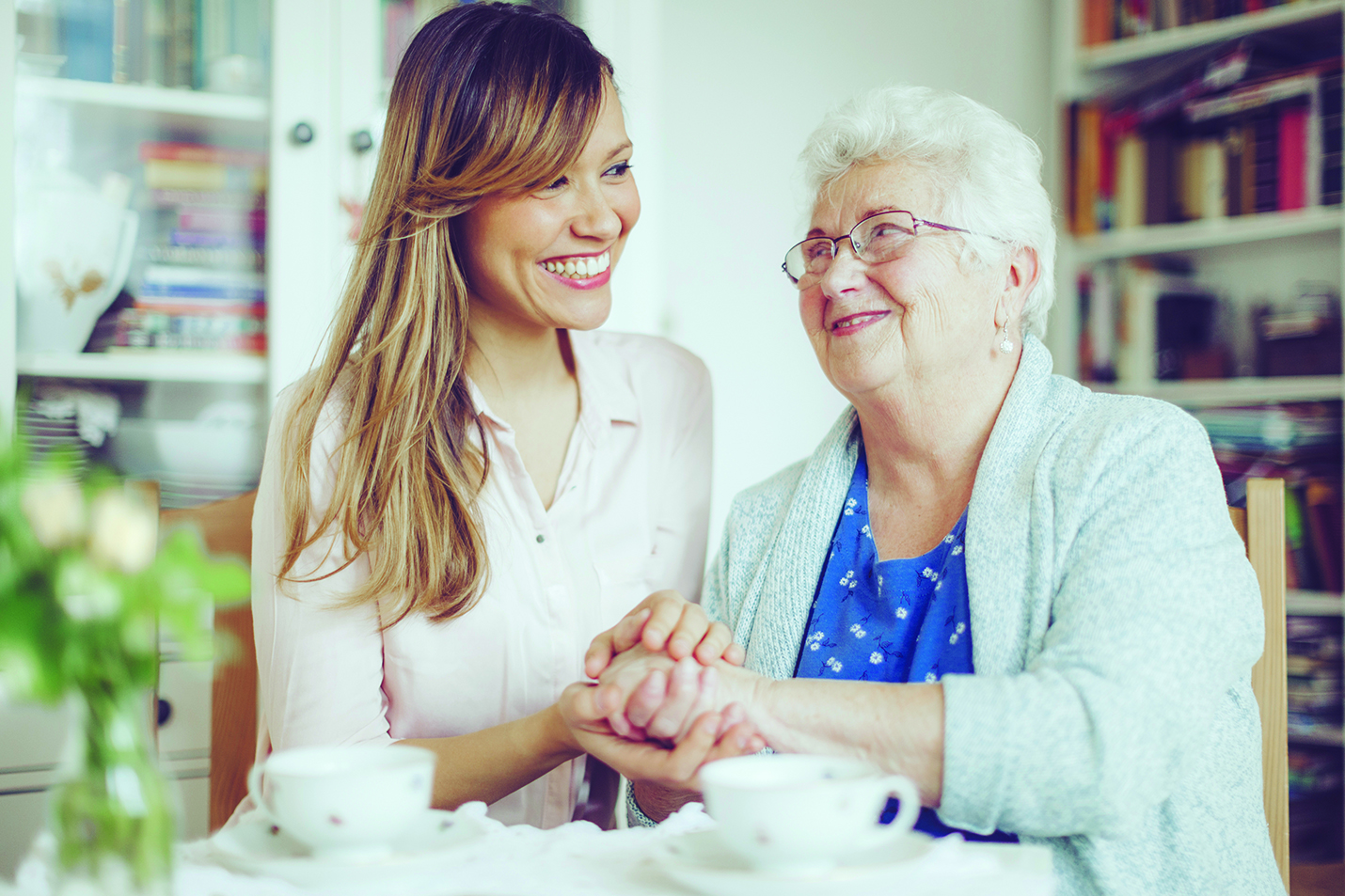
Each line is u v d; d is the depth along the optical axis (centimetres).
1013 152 108
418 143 116
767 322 276
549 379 130
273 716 115
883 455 113
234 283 202
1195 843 92
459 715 118
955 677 84
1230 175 243
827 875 60
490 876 66
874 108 110
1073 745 79
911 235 105
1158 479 94
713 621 97
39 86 189
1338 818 230
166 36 197
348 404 120
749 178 272
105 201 194
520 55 112
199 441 200
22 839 163
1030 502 100
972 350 107
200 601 53
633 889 63
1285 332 240
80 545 50
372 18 206
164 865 55
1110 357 263
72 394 192
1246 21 237
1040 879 63
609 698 88
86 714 53
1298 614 232
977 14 286
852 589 113
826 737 84
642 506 132
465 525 114
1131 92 263
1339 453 230
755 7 271
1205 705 84
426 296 116
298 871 61
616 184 119
